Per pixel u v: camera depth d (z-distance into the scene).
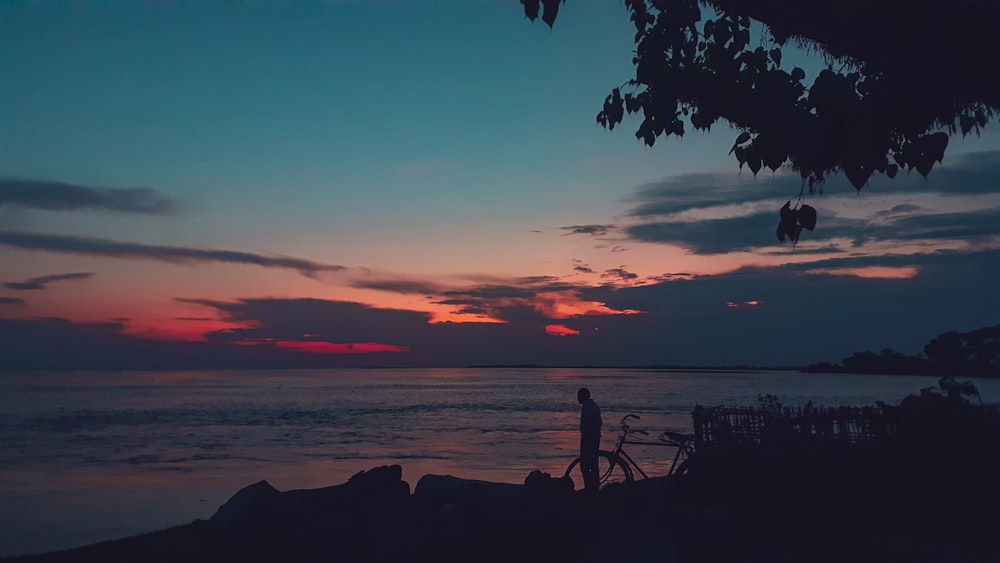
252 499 10.43
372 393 128.88
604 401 93.50
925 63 5.18
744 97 6.33
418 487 11.32
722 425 12.54
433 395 120.25
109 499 19.64
